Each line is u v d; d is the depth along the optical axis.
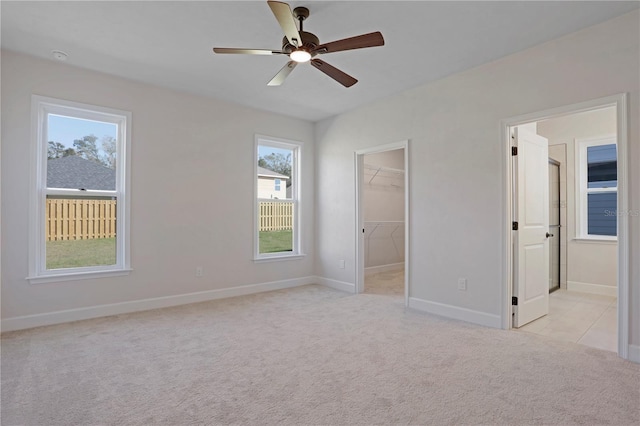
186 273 4.24
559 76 2.90
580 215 4.80
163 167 4.07
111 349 2.76
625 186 2.54
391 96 4.33
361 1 2.40
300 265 5.38
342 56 3.25
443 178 3.76
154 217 4.00
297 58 2.48
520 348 2.79
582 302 4.22
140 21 2.68
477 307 3.46
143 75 3.72
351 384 2.21
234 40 2.98
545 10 2.50
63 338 3.00
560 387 2.16
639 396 2.05
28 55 3.26
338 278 5.13
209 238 4.43
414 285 4.04
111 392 2.10
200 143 4.36
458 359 2.58
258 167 5.05
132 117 3.85
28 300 3.27
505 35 2.86
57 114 3.50
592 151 4.79
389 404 1.98
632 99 2.53
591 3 2.41
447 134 3.72
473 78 3.50
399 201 7.14
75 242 3.58
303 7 2.46
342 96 4.35
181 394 2.08
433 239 3.85
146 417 1.85
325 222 5.36
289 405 1.97
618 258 2.60
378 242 6.64
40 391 2.11
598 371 2.38
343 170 5.06
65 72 3.46
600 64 2.67
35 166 3.30
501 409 1.92
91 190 3.68
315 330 3.24
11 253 3.19
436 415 1.87
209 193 4.44
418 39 2.93
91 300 3.60
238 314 3.77
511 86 3.21
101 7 2.50
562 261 4.93
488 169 3.38
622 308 2.58
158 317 3.63
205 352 2.72
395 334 3.14
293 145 5.34
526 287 3.43
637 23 2.51
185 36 2.91
